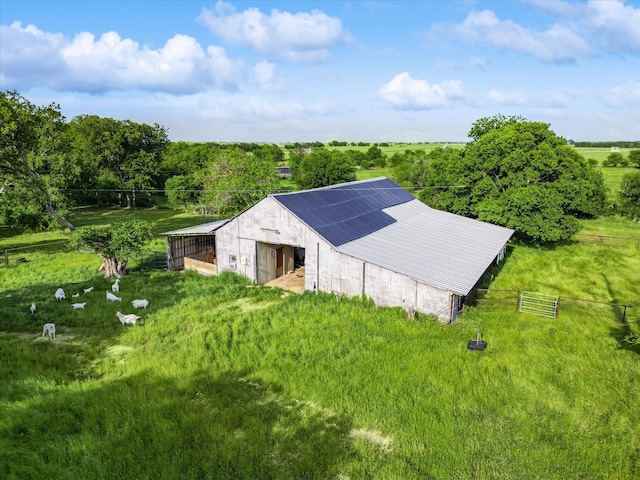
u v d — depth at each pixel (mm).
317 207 26828
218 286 25469
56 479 10039
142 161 67938
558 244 37406
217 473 10234
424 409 12656
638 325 17094
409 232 28672
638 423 12078
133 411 12680
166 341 17766
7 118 34781
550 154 34250
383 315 20125
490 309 21797
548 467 10453
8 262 32344
